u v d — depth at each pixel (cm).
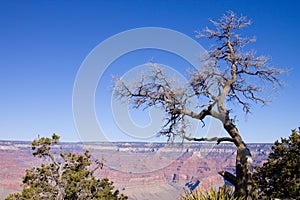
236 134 1355
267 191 1434
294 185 1360
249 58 1445
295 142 1477
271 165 1474
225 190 1102
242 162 1326
